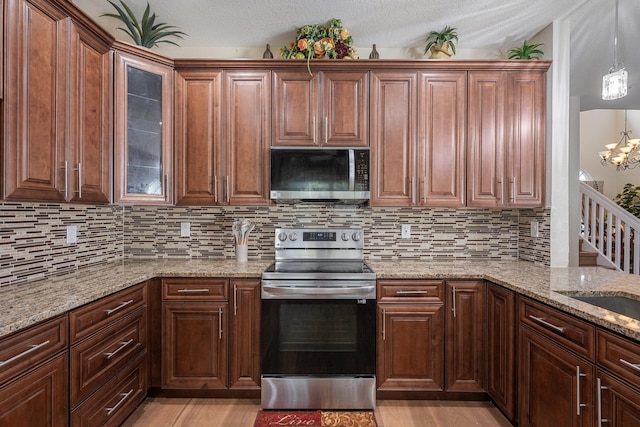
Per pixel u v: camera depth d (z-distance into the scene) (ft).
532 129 8.14
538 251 8.46
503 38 8.69
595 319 4.35
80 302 5.07
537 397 5.70
